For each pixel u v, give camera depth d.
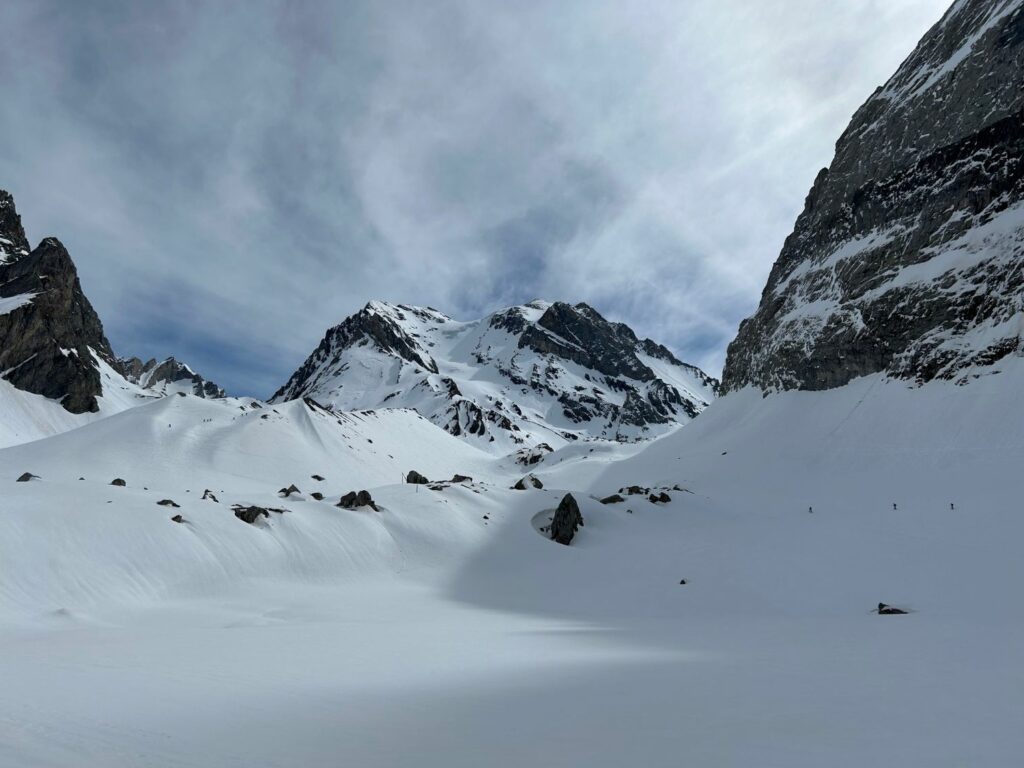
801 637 22.56
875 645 19.39
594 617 35.28
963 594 36.12
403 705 11.36
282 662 15.99
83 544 34.06
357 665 15.79
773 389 118.75
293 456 102.19
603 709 10.93
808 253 137.88
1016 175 92.50
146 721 10.09
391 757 8.34
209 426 107.62
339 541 49.38
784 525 60.59
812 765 7.64
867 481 74.88
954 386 82.62
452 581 48.81
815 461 87.75
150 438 96.81
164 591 34.59
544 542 59.16
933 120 113.25
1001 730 9.08
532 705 11.36
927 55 130.00
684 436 131.88
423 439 158.50
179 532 39.50
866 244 113.94
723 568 48.34
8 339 173.25
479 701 11.70
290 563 43.78
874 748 8.31
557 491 73.69
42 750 8.53
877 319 99.81
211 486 84.44
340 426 126.38
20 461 84.25
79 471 81.94
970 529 48.72
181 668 14.85
